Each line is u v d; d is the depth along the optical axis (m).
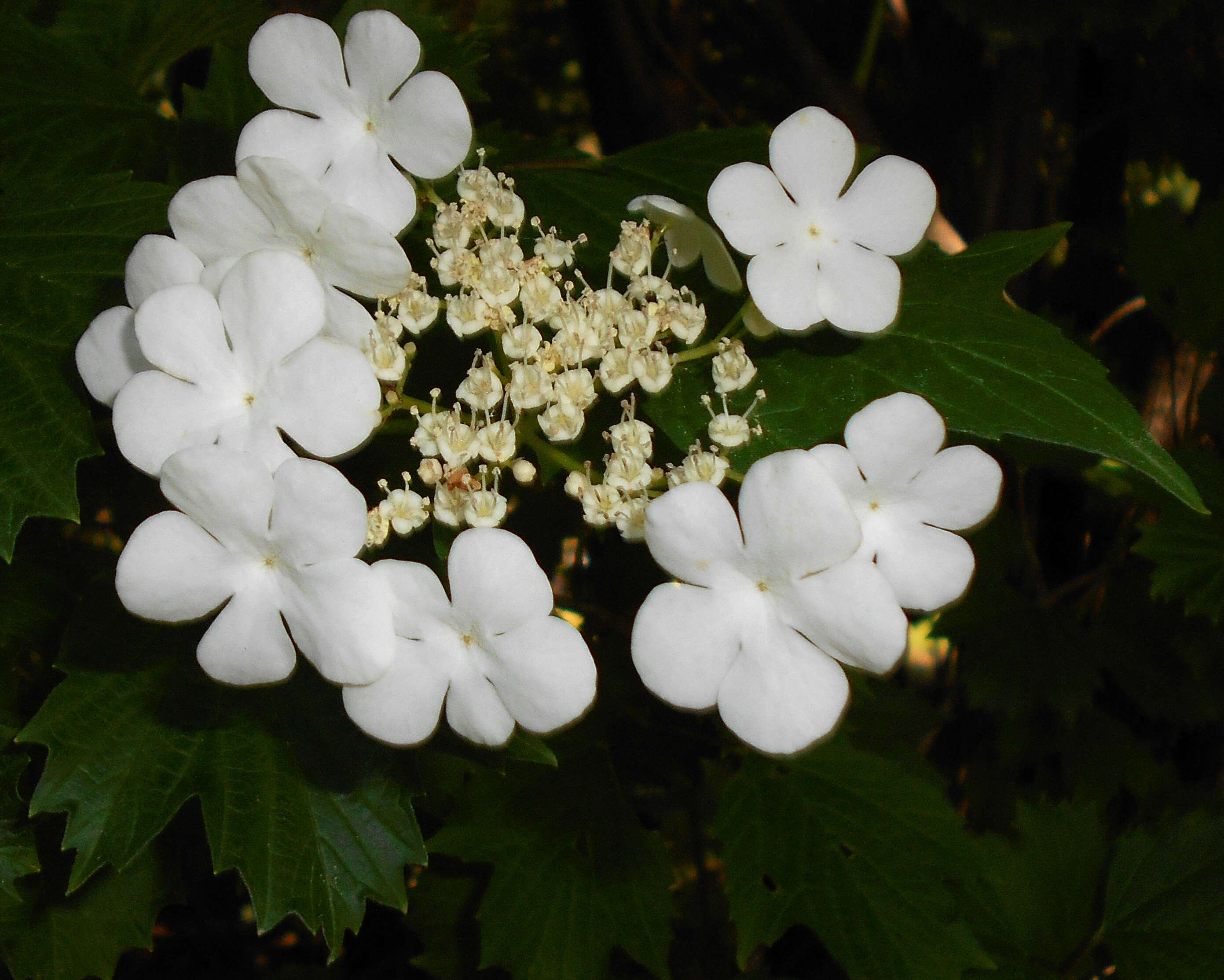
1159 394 0.35
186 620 0.18
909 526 0.18
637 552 0.25
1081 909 0.28
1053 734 0.33
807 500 0.17
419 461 0.20
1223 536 0.29
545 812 0.25
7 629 0.21
